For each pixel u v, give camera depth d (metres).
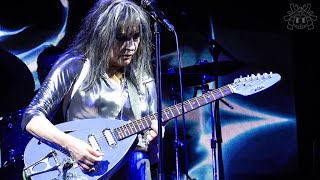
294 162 5.26
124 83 2.68
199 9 5.26
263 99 5.31
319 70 5.30
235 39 5.29
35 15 4.72
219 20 5.29
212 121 4.71
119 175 2.62
